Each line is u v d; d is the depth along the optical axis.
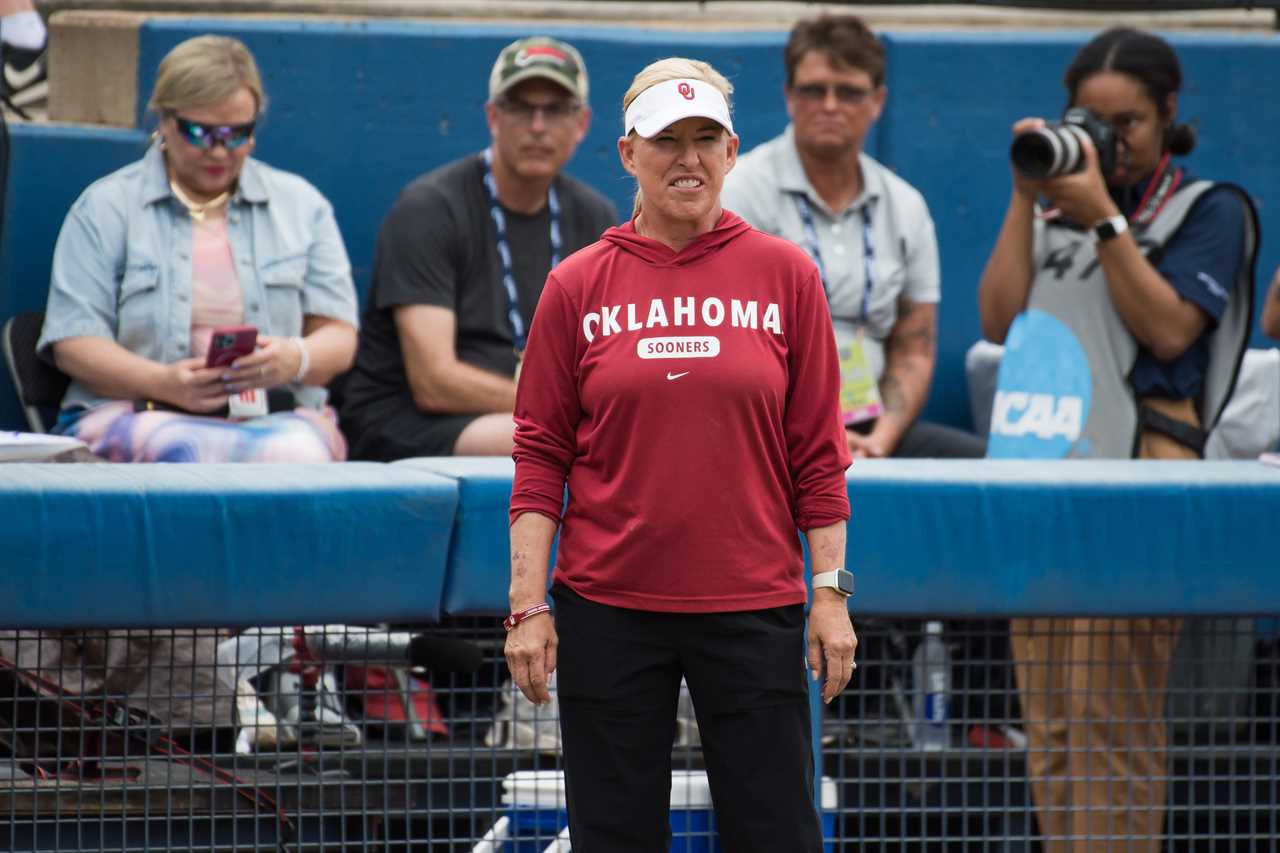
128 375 15.12
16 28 17.03
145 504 10.39
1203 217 14.02
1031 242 14.62
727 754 9.27
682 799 11.37
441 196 16.83
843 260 17.19
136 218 15.81
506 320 17.02
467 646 11.05
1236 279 14.05
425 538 10.80
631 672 9.23
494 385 16.45
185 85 15.47
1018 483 11.15
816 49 16.77
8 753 11.59
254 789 11.09
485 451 16.11
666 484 9.11
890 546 11.09
